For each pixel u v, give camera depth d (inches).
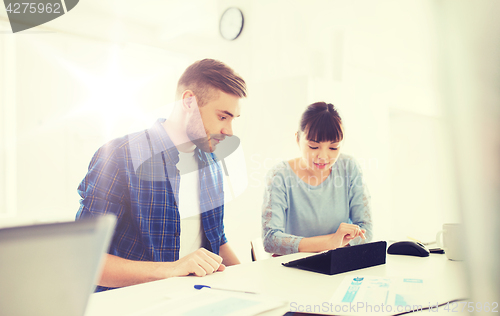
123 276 36.9
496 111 15.1
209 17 119.6
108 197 44.0
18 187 101.2
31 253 14.6
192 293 29.1
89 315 24.8
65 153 107.6
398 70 140.4
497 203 14.8
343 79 126.3
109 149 46.8
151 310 24.7
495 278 14.7
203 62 50.5
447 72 16.2
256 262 43.1
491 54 15.5
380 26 119.3
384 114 142.9
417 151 149.4
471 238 15.1
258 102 114.3
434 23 16.3
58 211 104.9
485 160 15.2
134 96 119.4
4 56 100.4
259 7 115.2
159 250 47.8
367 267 38.7
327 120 61.7
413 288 29.2
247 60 114.6
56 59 107.6
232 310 24.4
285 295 28.6
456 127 15.7
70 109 109.3
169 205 49.4
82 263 15.9
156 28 126.4
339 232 50.0
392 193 151.1
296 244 52.2
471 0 15.6
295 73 117.0
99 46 114.5
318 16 118.6
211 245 53.5
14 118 101.6
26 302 14.9
